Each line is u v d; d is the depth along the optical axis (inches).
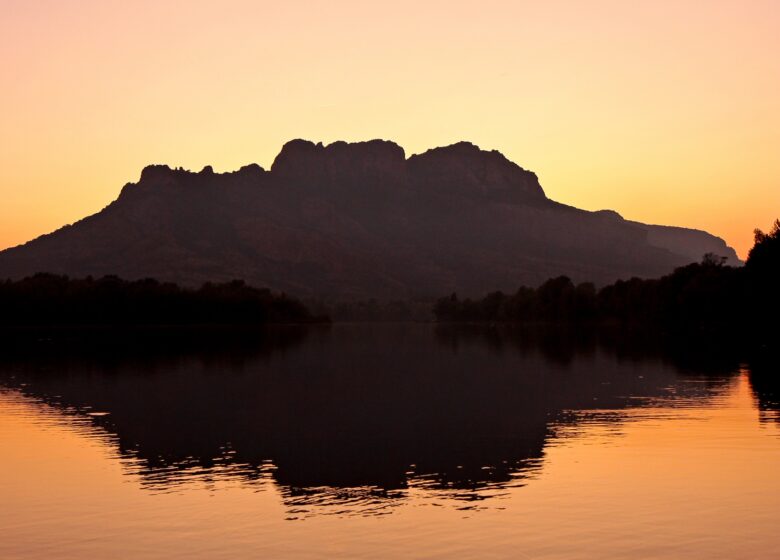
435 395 2704.2
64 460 1606.8
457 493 1312.7
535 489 1328.7
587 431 1888.5
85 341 6801.2
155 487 1371.8
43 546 1070.4
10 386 3056.1
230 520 1173.1
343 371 3764.8
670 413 2166.6
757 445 1673.2
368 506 1242.6
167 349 5600.4
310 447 1738.4
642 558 1003.3
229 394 2773.1
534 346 5959.6
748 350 5059.1
